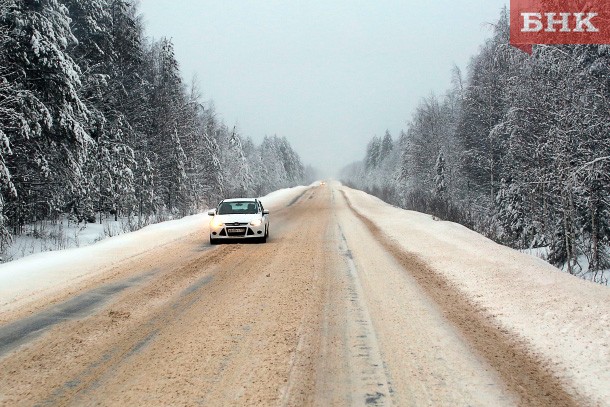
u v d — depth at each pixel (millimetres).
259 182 90062
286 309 6230
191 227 19469
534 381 3852
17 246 17609
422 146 49031
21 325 5648
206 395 3643
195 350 4676
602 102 14656
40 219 22094
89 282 8227
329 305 6410
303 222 20469
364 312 6027
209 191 45844
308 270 9102
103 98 25719
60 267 9844
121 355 4566
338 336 5078
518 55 23078
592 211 14781
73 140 18531
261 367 4211
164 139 34469
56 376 4059
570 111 15969
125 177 26812
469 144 36875
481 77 34281
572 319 5270
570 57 16828
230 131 71688
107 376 4043
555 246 17359
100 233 22578
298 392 3680
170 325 5574
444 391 3674
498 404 3443
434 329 5285
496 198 27984
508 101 24625
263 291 7340
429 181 46188
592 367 4039
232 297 6965
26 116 16391
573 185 14969
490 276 7871
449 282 7719
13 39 16156
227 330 5340
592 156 14438
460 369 4121
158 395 3650
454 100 48375
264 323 5598
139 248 12844
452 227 15305
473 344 4773
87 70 23109
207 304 6570
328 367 4199
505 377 3939
